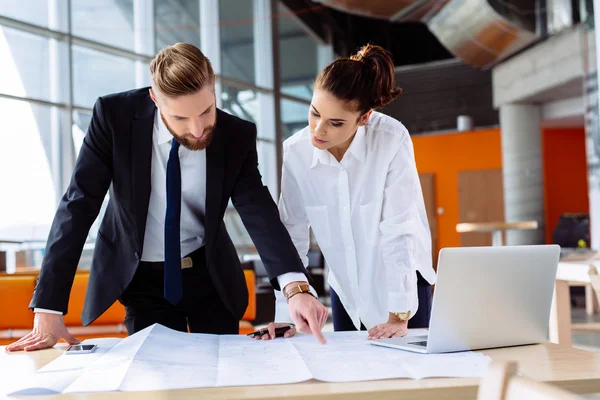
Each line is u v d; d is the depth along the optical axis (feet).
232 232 36.14
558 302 8.11
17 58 27.37
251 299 12.07
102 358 3.89
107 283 5.65
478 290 4.19
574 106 38.78
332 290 7.07
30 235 26.78
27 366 3.92
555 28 31.91
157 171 5.67
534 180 39.70
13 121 27.14
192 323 6.19
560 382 3.27
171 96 4.64
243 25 37.45
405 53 52.85
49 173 27.94
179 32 33.99
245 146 5.78
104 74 30.50
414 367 3.64
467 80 46.19
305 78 42.14
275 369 3.61
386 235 5.99
